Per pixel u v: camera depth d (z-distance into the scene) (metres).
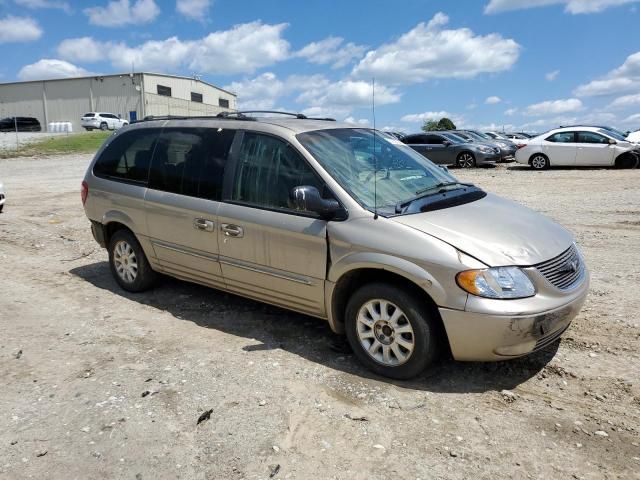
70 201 13.38
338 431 3.37
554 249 3.95
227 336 4.85
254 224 4.56
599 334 4.63
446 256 3.67
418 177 4.80
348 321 4.18
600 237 8.25
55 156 28.62
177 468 3.05
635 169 18.38
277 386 3.92
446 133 22.58
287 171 4.51
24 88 59.53
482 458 3.09
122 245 6.04
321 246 4.19
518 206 4.70
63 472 3.04
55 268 7.16
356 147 4.77
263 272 4.62
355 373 4.11
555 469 2.99
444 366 4.18
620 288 5.77
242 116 5.12
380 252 3.88
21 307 5.68
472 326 3.60
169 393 3.85
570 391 3.79
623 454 3.10
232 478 2.96
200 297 5.88
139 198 5.58
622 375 3.96
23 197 14.18
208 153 5.08
